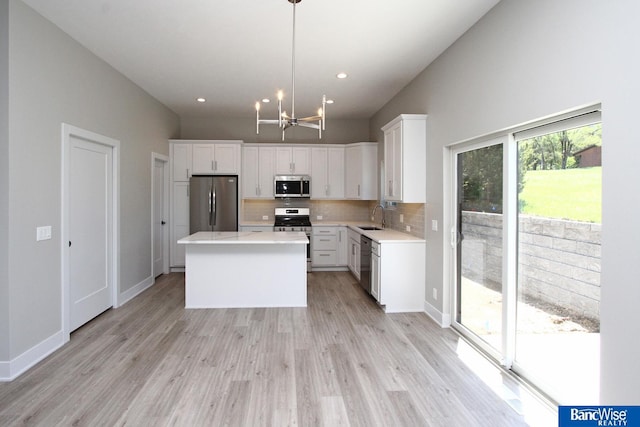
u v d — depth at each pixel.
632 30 1.62
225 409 2.21
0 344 2.54
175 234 6.04
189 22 3.02
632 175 1.63
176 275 5.84
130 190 4.52
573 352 2.13
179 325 3.65
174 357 2.91
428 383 2.52
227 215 6.05
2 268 2.54
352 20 2.96
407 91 4.62
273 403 2.27
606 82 1.75
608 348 1.77
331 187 6.53
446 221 3.60
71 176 3.36
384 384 2.51
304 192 6.42
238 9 2.81
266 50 3.58
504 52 2.58
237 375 2.63
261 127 6.70
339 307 4.29
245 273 4.27
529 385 2.48
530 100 2.31
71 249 3.38
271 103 5.60
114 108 4.08
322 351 3.04
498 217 2.86
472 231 3.27
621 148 1.68
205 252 4.22
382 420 2.10
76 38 3.29
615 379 1.74
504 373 2.67
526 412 2.18
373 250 4.36
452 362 2.85
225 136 6.63
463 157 3.41
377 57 3.73
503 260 2.76
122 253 4.32
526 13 2.34
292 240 3.96
